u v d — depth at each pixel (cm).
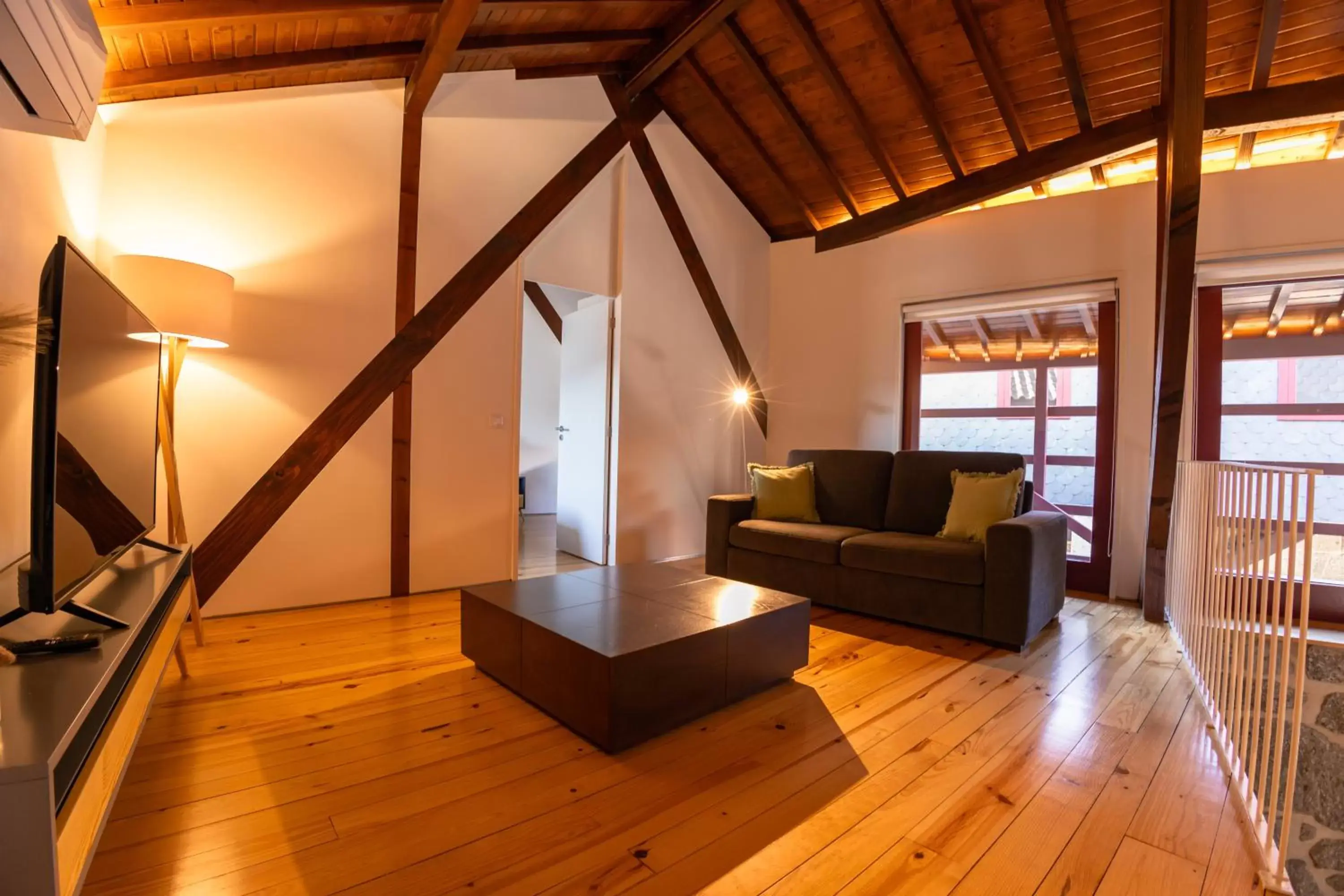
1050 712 229
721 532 414
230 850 143
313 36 294
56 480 126
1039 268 426
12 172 195
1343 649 310
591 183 450
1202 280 371
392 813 159
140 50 261
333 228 340
